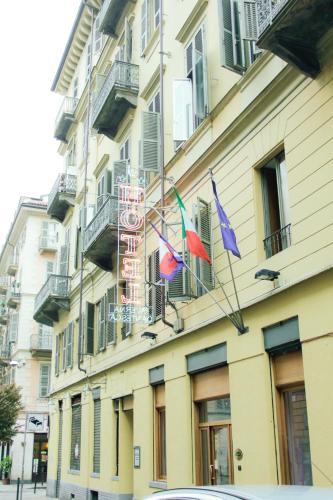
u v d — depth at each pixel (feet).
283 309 32.14
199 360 41.42
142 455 49.88
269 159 36.65
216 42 44.11
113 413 60.18
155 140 52.65
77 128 95.04
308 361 29.50
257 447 32.96
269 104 36.11
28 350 135.13
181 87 47.14
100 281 72.08
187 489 13.89
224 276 39.58
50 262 143.54
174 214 49.29
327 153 30.40
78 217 88.28
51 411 93.91
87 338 71.00
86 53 93.15
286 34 30.17
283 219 35.12
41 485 114.11
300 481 30.55
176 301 44.09
